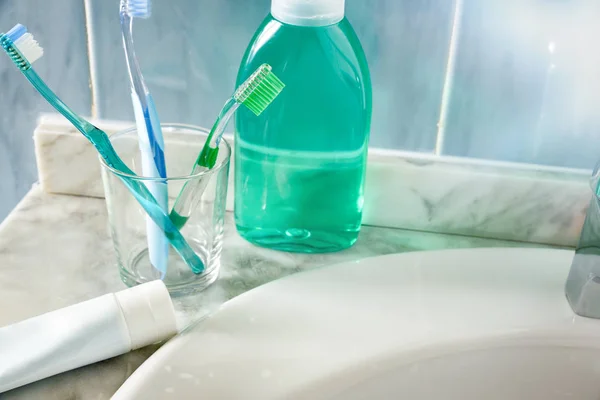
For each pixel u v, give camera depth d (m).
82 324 0.37
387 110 0.48
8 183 0.55
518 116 0.48
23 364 0.36
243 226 0.49
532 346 0.42
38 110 0.51
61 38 0.48
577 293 0.43
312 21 0.41
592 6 0.43
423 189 0.50
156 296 0.38
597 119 0.47
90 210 0.52
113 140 0.44
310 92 0.43
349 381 0.39
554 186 0.49
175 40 0.47
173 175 0.48
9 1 0.46
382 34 0.46
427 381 0.42
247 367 0.38
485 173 0.49
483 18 0.44
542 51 0.45
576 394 0.44
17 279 0.45
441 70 0.47
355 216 0.48
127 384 0.36
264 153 0.45
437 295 0.44
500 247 0.49
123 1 0.38
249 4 0.45
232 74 0.48
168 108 0.50
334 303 0.43
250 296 0.42
